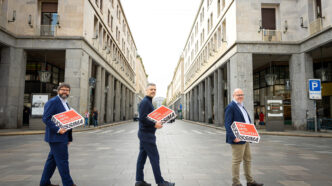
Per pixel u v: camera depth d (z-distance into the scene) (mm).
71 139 3746
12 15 18578
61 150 3381
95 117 20859
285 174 4727
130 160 6066
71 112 3576
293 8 18812
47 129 3381
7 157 6422
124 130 17578
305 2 17750
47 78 19047
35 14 19328
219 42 24422
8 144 9125
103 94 26312
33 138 11406
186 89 53969
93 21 22031
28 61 22562
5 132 13758
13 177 4402
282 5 18828
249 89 17719
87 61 20266
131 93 53438
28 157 6418
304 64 17766
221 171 4973
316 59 21156
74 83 18422
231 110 3668
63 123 3373
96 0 23578
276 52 18203
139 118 3570
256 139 3482
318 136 13148
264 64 23266
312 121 16438
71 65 18547
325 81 20688
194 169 5148
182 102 63750
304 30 17859
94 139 11141
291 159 6367
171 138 11867
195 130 18359
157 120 3504
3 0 17641
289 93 22422
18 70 18484
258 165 5582
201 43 35031
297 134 13719
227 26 20891
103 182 4098
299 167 5371
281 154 7199
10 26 18234
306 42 17484
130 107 52688
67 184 3391
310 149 8297
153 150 3549
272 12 19438
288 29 18656
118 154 6969
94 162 5809
